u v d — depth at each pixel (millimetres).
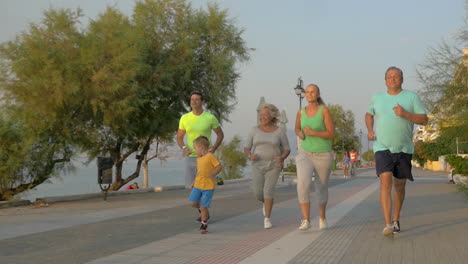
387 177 6348
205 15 20000
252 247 5812
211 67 19625
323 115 6816
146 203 12305
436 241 6008
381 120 6398
